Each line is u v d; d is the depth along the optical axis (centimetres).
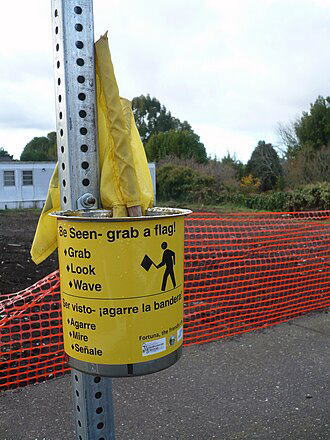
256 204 2241
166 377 318
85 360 119
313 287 557
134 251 113
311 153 2380
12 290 557
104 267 112
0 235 1191
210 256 703
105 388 142
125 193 126
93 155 127
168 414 270
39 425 258
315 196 1819
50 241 150
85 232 112
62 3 117
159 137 3872
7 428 255
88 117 124
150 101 4634
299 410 273
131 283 114
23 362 343
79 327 118
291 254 748
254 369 329
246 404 280
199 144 3728
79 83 122
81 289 116
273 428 254
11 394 293
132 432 251
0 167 2408
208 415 269
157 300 118
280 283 575
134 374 117
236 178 2895
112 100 125
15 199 2475
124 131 127
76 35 120
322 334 399
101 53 125
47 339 387
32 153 4591
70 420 263
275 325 422
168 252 119
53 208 148
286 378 315
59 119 126
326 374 321
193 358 348
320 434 248
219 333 401
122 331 115
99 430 142
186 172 2784
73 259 116
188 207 2348
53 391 298
